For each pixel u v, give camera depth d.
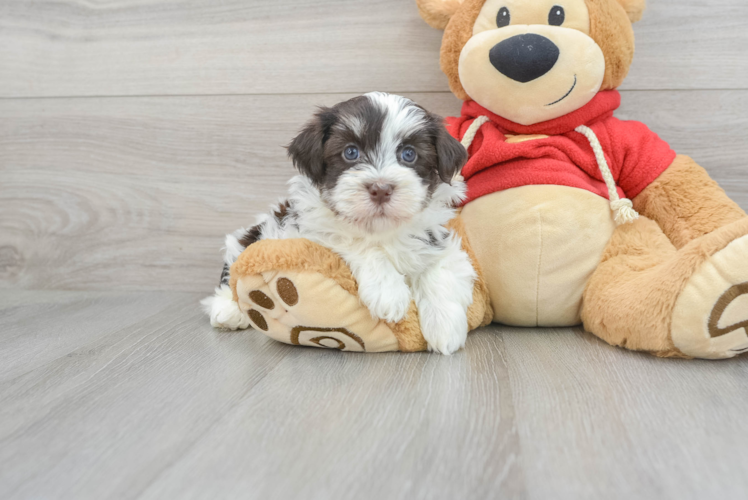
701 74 1.95
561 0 1.61
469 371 1.36
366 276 1.45
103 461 0.95
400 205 1.40
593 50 1.59
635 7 1.72
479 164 1.73
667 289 1.38
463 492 0.84
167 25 2.18
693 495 0.82
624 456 0.94
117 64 2.23
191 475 0.90
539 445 0.98
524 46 1.55
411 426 1.06
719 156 1.98
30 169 2.34
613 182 1.65
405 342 1.50
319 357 1.50
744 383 1.25
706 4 1.91
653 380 1.28
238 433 1.04
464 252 1.63
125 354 1.54
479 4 1.70
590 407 1.13
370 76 2.11
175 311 2.04
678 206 1.67
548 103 1.64
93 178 2.32
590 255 1.65
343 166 1.50
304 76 2.15
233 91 2.19
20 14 2.25
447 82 2.07
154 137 2.26
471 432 1.03
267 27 2.14
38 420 1.12
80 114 2.28
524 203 1.64
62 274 2.40
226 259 1.88
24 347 1.61
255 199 2.24
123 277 2.36
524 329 1.78
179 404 1.18
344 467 0.91
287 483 0.87
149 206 2.30
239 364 1.45
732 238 1.33
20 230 2.39
